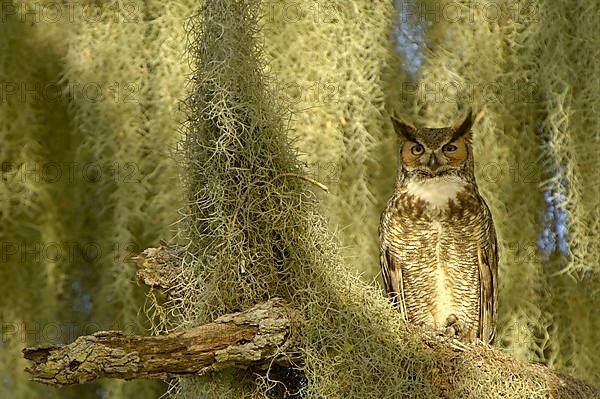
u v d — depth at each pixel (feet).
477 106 60.49
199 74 58.39
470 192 59.41
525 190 60.49
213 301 58.13
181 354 57.72
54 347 57.52
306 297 58.18
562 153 60.39
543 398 58.18
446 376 58.18
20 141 60.44
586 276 60.54
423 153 59.41
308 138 60.08
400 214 59.47
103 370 57.57
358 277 58.39
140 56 60.29
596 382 60.39
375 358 58.08
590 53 60.54
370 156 60.23
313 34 60.29
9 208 60.34
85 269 60.54
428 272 59.52
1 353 60.29
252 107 58.29
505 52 60.64
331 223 60.03
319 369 58.03
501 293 60.39
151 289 58.59
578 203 60.34
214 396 58.13
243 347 57.82
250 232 58.23
